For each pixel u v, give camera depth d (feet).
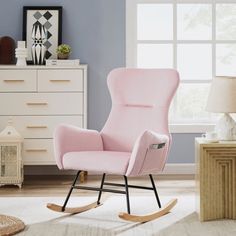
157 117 14.25
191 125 20.16
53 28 20.02
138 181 18.86
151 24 20.52
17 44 20.12
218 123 13.89
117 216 13.58
